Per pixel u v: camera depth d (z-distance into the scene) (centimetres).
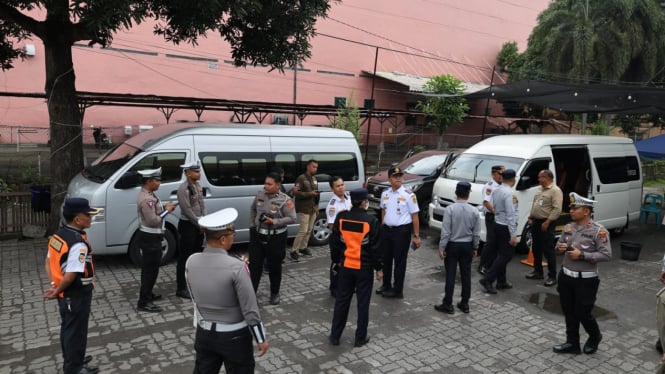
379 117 2720
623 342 538
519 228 856
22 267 718
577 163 1001
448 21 4019
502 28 4450
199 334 329
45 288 635
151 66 2670
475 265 825
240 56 993
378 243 495
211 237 328
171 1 756
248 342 332
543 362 482
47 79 850
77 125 875
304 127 906
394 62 3700
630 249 888
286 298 638
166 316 559
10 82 2300
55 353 465
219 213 340
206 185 769
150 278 565
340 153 920
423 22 3859
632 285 745
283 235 604
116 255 784
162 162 739
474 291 692
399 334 536
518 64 3944
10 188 1006
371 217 496
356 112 2433
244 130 821
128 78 2608
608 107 1284
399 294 653
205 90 2864
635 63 2839
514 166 870
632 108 1310
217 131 795
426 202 1090
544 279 757
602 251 470
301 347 495
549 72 2784
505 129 3919
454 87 2505
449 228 593
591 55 2605
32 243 847
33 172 1272
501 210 671
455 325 567
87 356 449
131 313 564
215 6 717
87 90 2505
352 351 490
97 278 677
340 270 499
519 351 505
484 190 750
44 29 823
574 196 488
